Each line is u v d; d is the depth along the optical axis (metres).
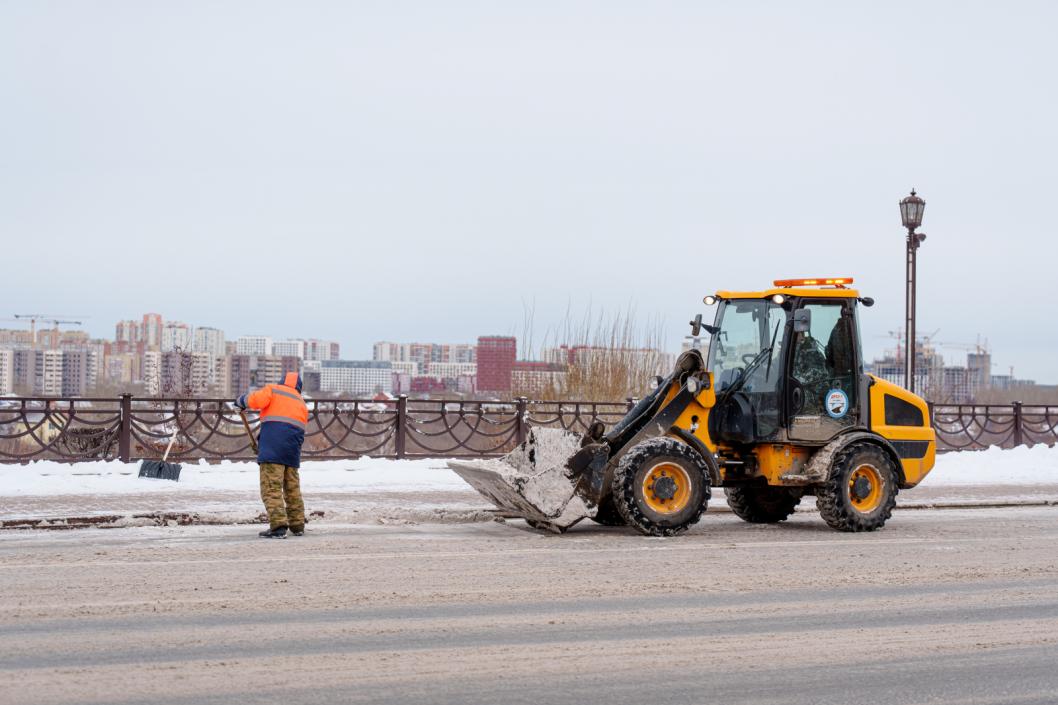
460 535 11.95
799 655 6.95
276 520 11.49
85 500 14.17
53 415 17.77
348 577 9.23
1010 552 11.22
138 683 6.08
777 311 12.95
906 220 22.17
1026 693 6.22
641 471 11.94
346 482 16.97
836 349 13.08
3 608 7.89
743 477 13.12
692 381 12.34
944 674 6.58
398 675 6.34
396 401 20.06
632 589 8.98
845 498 12.65
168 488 15.41
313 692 5.98
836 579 9.59
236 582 8.94
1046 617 8.16
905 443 13.30
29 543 10.97
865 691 6.21
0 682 6.05
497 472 12.01
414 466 18.86
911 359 22.23
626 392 25.62
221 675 6.26
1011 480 19.64
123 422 17.88
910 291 22.22
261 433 11.62
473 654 6.82
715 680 6.36
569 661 6.70
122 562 9.80
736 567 10.10
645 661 6.74
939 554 11.05
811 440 12.84
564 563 10.16
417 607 8.16
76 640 7.00
